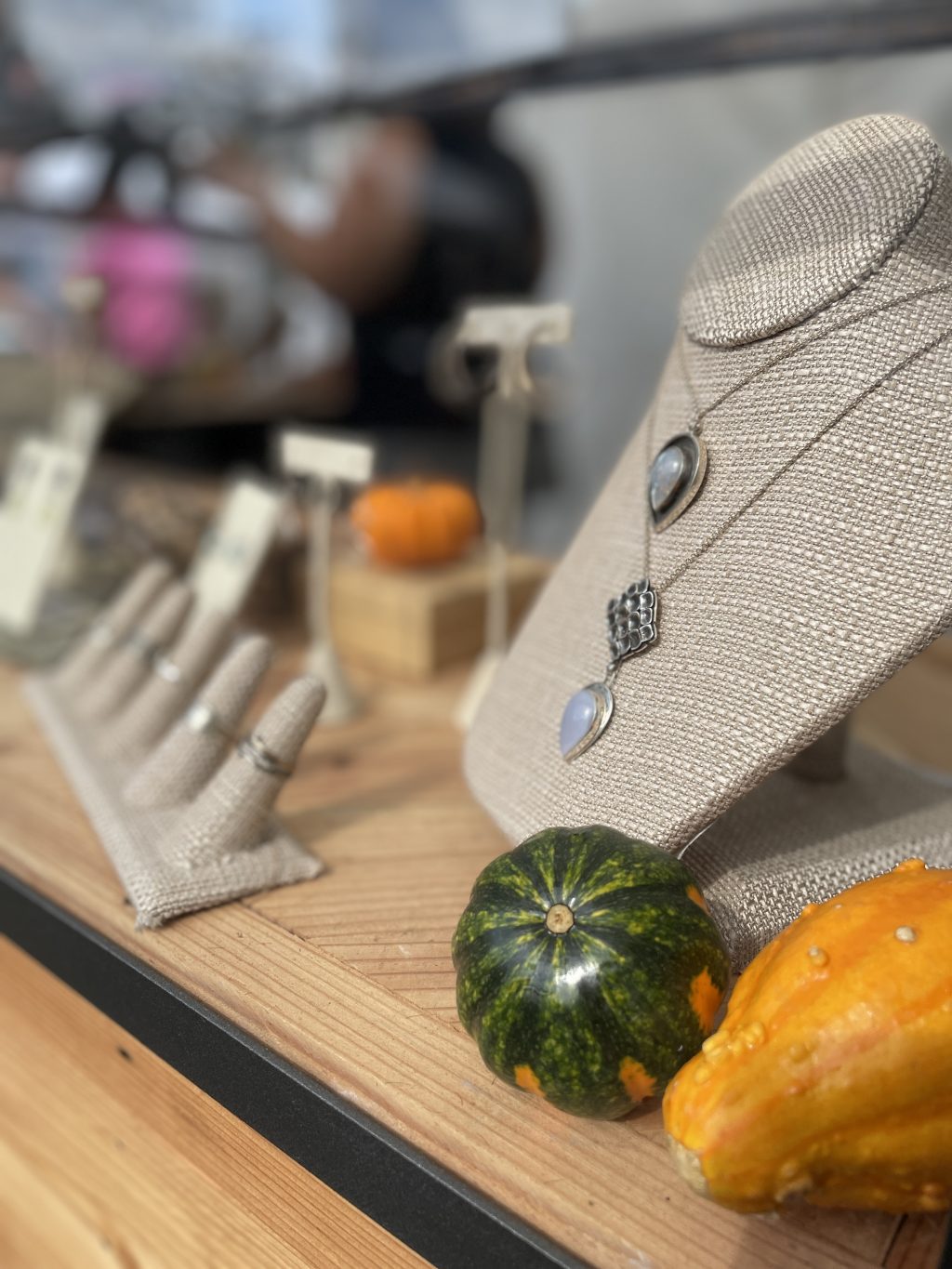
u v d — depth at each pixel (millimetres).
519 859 414
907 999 324
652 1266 345
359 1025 459
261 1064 459
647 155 1683
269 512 883
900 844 525
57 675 884
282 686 907
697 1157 323
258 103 1732
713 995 383
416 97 1418
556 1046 365
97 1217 639
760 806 561
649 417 566
